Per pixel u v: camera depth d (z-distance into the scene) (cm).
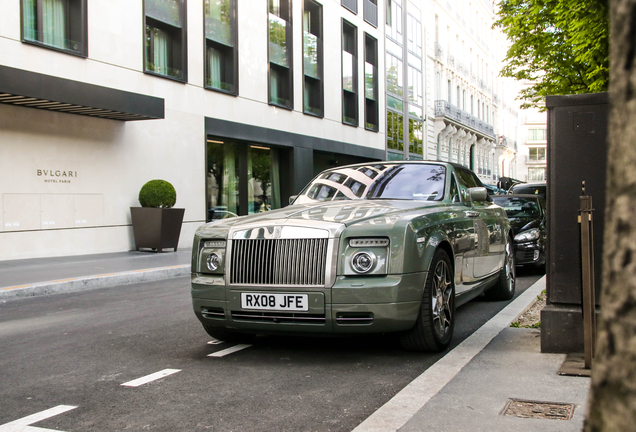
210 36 1748
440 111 3678
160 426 319
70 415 340
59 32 1305
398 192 573
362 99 2655
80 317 680
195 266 483
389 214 460
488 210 673
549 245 436
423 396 338
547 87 1673
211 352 491
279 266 439
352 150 2538
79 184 1341
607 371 78
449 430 278
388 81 2955
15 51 1196
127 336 564
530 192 1673
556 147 437
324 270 427
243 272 450
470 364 396
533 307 634
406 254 427
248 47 1889
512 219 1044
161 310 714
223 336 524
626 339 76
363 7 2669
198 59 1686
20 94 1099
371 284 420
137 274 1020
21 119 1223
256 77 1923
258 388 386
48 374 433
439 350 470
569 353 417
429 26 3612
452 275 499
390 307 418
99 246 1385
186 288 917
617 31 79
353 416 329
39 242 1258
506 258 738
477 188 600
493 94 5534
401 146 3125
